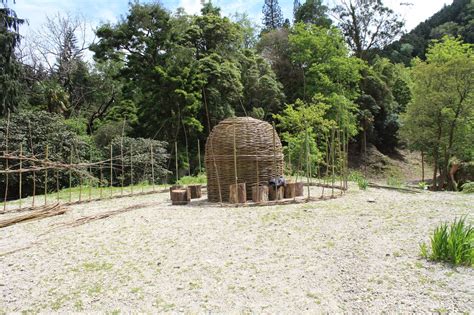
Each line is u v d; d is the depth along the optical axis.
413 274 4.36
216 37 27.92
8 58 21.30
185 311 3.85
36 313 3.99
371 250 5.30
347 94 29.92
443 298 3.75
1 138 15.43
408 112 23.38
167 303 4.05
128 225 7.68
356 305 3.77
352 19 37.44
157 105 24.78
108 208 10.12
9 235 7.52
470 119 21.44
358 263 4.84
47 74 35.56
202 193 12.67
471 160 22.95
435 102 21.20
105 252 5.95
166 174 19.19
